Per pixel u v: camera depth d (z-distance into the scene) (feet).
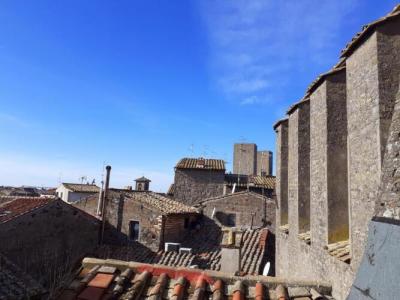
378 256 10.71
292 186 37.68
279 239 44.65
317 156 29.58
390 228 10.73
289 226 38.68
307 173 35.40
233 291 17.34
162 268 19.31
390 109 19.25
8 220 50.88
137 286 17.71
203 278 18.42
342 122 27.43
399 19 20.06
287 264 39.50
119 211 69.51
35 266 53.72
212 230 74.38
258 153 140.15
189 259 58.95
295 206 36.35
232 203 86.84
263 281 18.17
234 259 32.60
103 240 67.62
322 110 28.58
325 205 27.14
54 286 44.14
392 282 9.39
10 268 41.83
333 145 27.22
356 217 21.53
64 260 58.29
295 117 36.96
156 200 75.05
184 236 72.33
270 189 103.96
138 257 60.18
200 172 110.63
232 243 33.12
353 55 23.30
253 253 56.34
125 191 76.43
